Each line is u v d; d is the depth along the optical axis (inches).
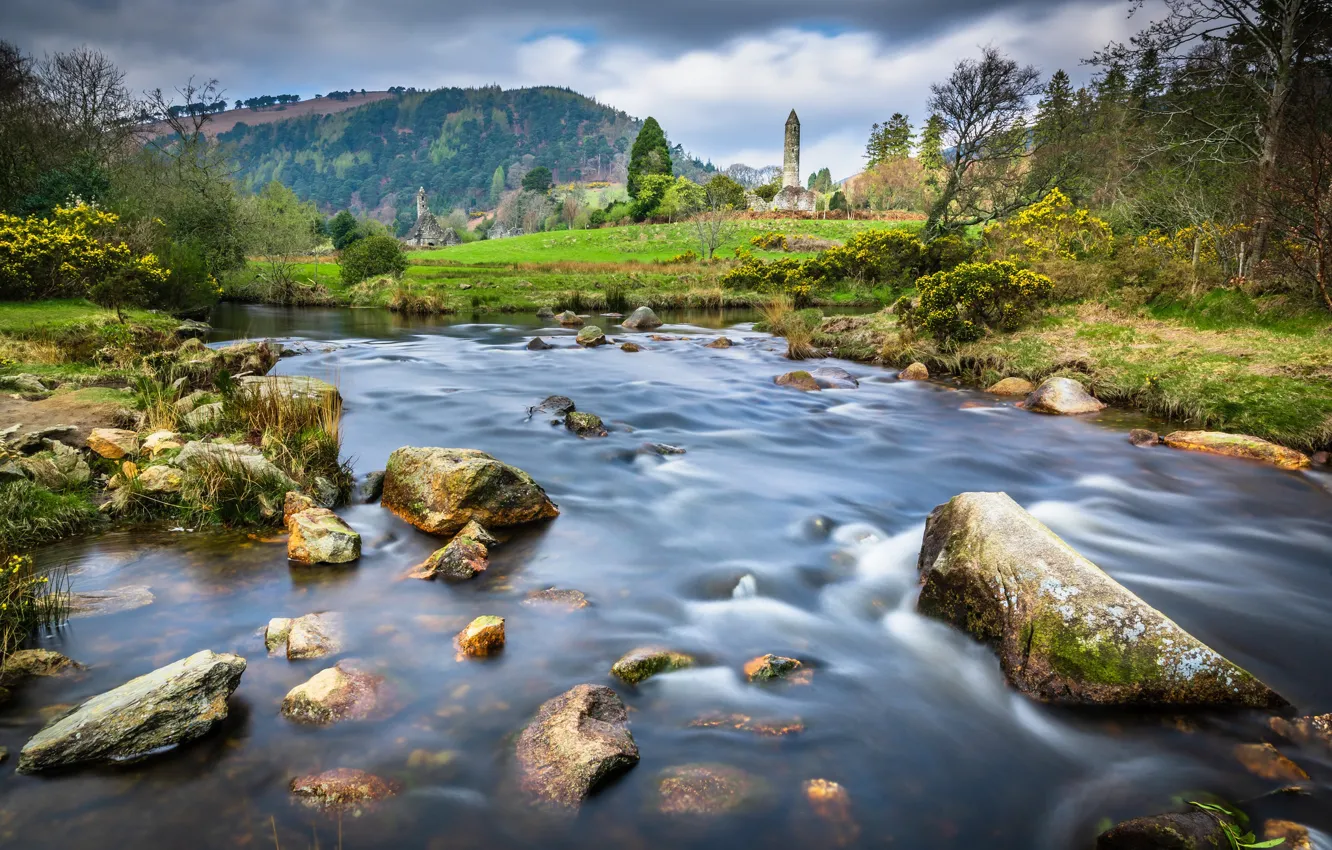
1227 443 399.2
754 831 135.4
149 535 265.4
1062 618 182.7
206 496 279.3
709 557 262.4
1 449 296.4
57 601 203.8
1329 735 160.9
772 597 233.1
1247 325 620.7
